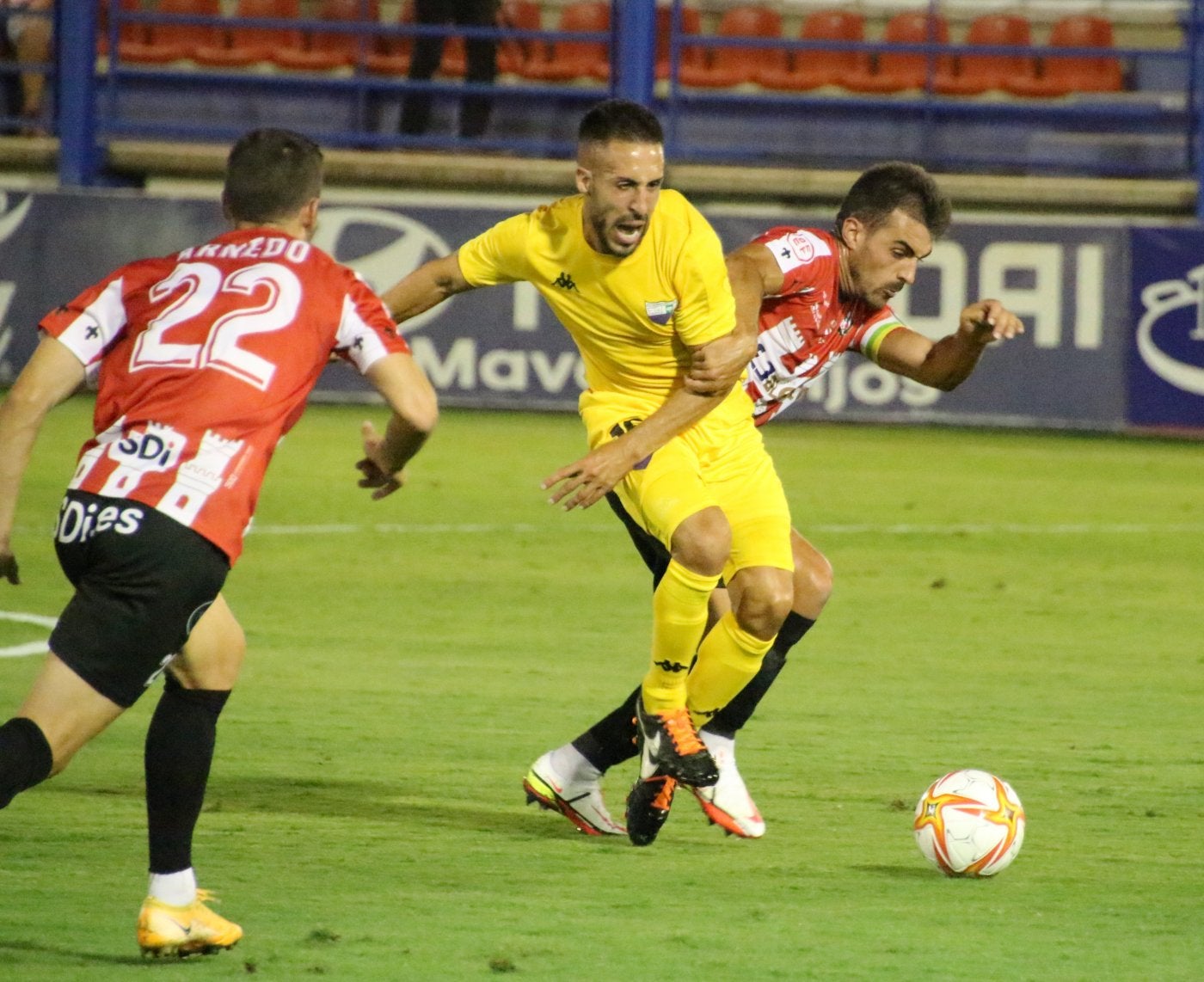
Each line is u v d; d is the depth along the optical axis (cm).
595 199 1557
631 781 1898
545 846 1608
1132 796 1828
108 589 1206
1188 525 3900
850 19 6644
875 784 1867
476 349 5300
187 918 1244
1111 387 5209
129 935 1300
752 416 1764
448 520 3722
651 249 1605
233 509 1223
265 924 1336
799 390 1841
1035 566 3381
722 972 1242
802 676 2427
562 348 5284
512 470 4356
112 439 1235
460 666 2438
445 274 1705
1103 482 4469
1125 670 2511
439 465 4403
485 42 5972
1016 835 1509
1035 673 2473
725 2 6638
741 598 1622
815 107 6319
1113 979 1247
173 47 6419
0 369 5212
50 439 4638
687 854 1596
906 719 2180
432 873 1505
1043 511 4028
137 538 1198
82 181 5778
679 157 6034
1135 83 6550
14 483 1221
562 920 1364
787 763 1956
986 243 5181
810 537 3634
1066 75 6550
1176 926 1382
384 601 2909
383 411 5322
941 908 1423
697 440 1675
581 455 4600
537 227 1658
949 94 6531
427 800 1772
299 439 4734
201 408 1223
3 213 5197
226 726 2070
